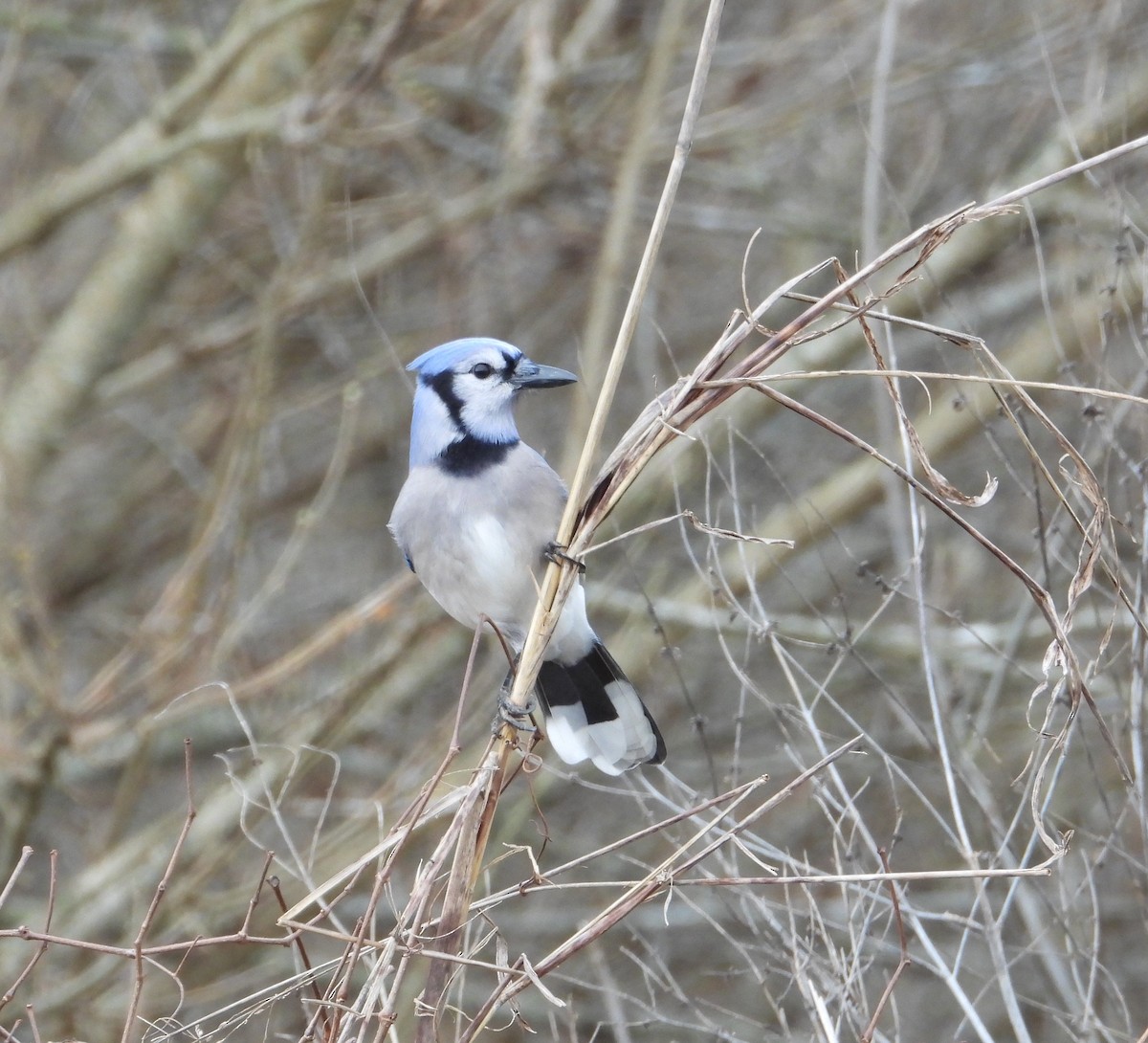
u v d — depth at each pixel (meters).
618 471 5.79
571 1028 6.49
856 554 13.05
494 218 14.69
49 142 16.73
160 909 11.09
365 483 16.62
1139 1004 9.10
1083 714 7.98
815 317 5.56
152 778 14.34
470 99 13.98
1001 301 12.59
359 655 14.01
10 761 11.35
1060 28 12.68
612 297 12.23
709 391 5.69
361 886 11.15
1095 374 7.89
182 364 15.26
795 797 11.05
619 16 15.12
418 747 11.44
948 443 11.66
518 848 5.60
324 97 12.96
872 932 7.35
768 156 15.05
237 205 15.84
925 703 10.88
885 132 13.70
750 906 6.87
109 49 14.38
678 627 11.92
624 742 7.52
